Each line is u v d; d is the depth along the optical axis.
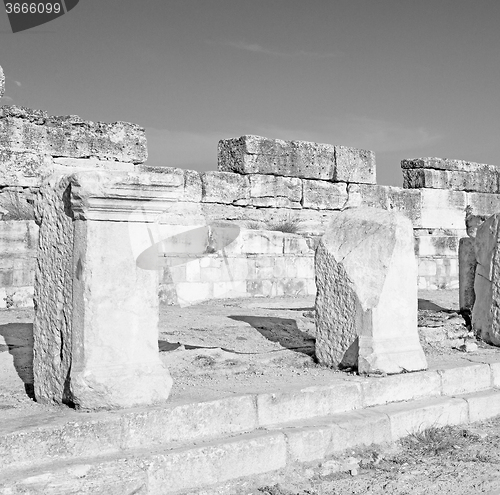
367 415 6.75
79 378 5.44
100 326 5.55
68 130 15.81
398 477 5.96
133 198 5.59
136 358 5.73
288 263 15.06
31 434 4.96
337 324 7.81
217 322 10.42
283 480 5.79
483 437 7.11
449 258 18.09
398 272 7.69
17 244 12.12
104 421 5.28
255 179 17.55
